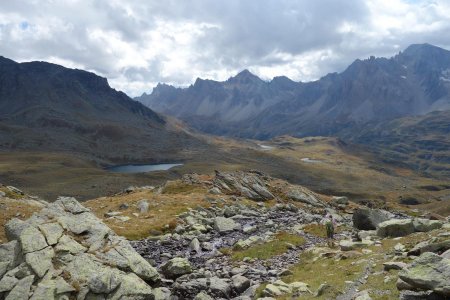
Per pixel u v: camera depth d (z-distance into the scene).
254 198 97.06
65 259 28.77
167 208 72.44
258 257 42.06
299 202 101.25
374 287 24.83
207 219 64.00
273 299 27.27
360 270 29.80
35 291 25.08
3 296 25.19
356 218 59.84
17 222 32.78
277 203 93.75
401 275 22.36
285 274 34.97
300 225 60.69
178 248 48.72
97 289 26.14
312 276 32.31
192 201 79.62
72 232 32.78
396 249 33.62
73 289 25.80
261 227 61.53
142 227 58.09
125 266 29.95
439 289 20.03
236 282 32.94
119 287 27.02
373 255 34.12
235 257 42.78
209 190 96.31
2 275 27.11
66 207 36.81
